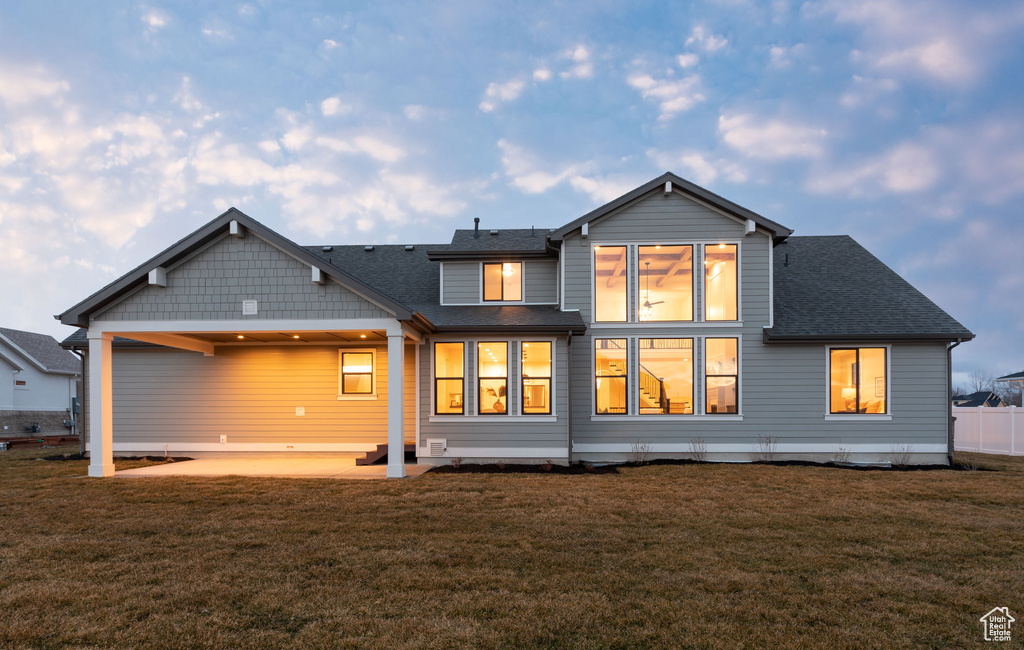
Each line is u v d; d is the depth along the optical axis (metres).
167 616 4.23
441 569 5.31
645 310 13.45
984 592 4.79
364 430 14.38
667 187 13.32
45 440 24.00
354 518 7.32
